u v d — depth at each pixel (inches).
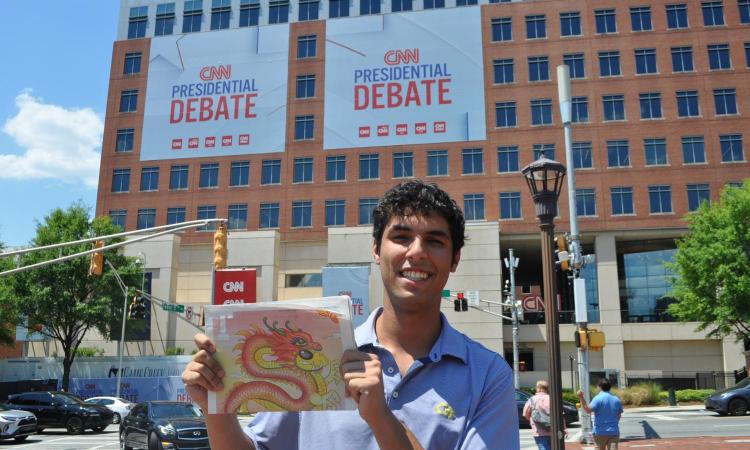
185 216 1984.5
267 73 2047.2
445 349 81.1
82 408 932.6
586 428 607.5
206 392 77.6
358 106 1963.6
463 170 1867.6
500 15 1963.6
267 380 76.7
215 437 78.9
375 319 89.7
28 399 951.0
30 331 1557.6
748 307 1204.5
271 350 76.9
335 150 1948.8
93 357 1530.5
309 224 1909.4
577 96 1875.0
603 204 1795.0
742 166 1764.3
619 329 1736.0
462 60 1943.9
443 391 79.3
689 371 1732.3
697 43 1863.9
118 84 2135.8
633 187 1795.0
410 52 1974.7
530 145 1856.5
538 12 1947.6
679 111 1827.0
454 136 1895.9
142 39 2160.4
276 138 1995.6
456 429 77.0
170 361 1459.2
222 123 2036.2
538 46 1924.2
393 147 1919.3
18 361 1588.3
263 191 1961.1
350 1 2059.5
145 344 1806.1
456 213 86.7
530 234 1795.0
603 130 1840.6
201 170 2018.9
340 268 1616.6
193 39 2122.3
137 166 2055.9
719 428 761.0
